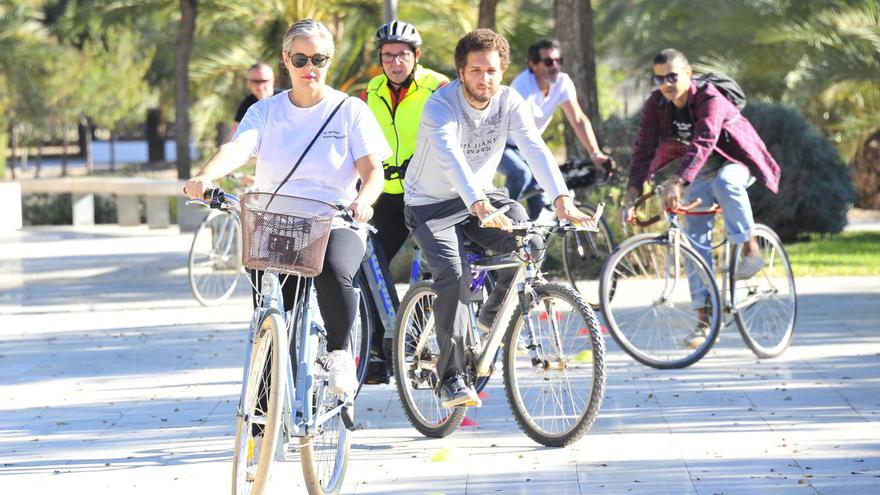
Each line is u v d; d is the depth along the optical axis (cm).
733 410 2117
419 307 2022
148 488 1720
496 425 2069
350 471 1794
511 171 3066
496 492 1664
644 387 2336
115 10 8812
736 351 2691
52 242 5131
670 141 2659
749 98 5919
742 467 1750
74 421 2162
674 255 2600
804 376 2398
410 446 1942
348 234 1642
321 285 1602
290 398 1533
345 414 1636
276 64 7675
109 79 12262
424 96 2220
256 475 1449
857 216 6925
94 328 3253
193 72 8419
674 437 1942
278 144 1634
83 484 1748
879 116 6388
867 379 2350
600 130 4403
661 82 2558
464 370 1909
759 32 6006
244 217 1475
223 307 3625
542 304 1891
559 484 1695
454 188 1891
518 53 7531
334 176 1638
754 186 5428
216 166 1569
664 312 2672
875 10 5953
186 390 2419
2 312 3581
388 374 2173
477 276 1977
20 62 10894
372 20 7131
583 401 1873
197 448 1948
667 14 7638
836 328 2950
